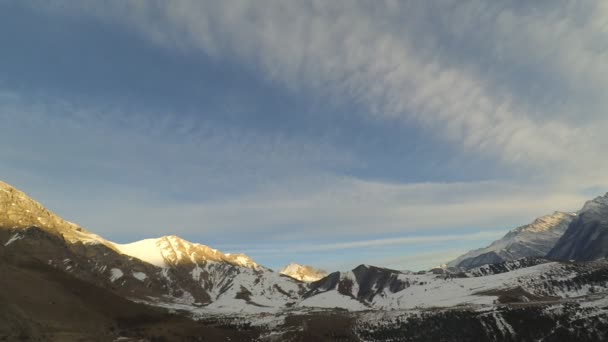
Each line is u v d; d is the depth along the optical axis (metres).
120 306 176.12
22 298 135.88
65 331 124.12
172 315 185.50
